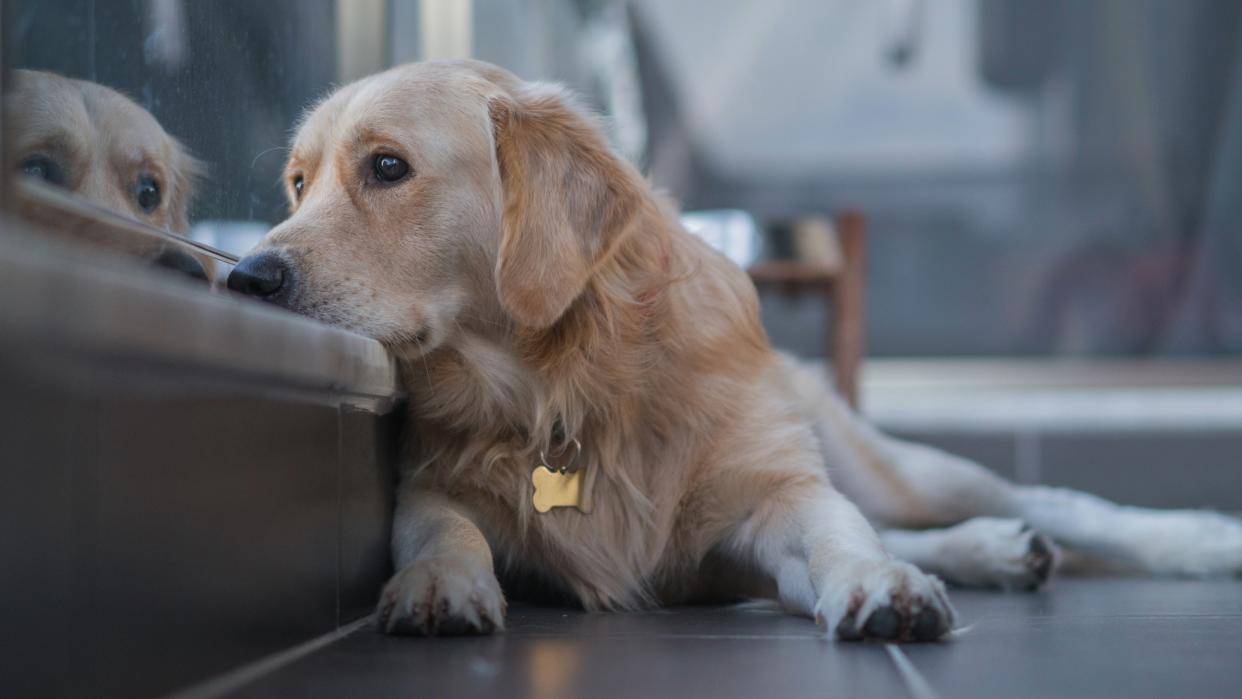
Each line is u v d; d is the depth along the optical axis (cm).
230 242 208
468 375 196
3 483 82
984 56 661
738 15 668
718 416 198
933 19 661
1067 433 463
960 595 219
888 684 119
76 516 90
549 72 596
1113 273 657
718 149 678
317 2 285
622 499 194
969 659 134
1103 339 659
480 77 203
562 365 192
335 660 134
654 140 677
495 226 195
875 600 148
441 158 192
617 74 658
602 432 194
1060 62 656
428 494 195
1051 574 246
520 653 140
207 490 113
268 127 236
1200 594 219
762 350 216
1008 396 532
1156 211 654
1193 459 459
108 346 87
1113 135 655
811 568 170
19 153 129
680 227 216
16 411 83
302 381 137
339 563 159
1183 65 646
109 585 95
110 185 154
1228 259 648
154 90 170
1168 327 654
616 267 195
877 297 675
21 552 84
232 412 119
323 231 187
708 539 200
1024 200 664
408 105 194
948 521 277
